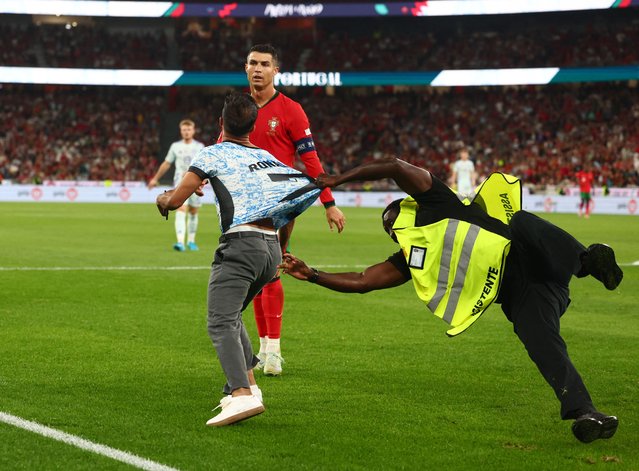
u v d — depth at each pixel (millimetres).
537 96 51594
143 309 9844
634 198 38344
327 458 4598
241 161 5336
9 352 7309
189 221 17453
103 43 52719
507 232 5090
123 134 52031
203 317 9359
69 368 6723
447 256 5074
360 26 55688
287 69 53219
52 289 11320
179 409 5562
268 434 5047
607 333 8836
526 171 46594
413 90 55625
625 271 14734
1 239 19266
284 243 6965
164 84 49719
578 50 49875
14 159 49656
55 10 47906
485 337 8438
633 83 50156
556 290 5121
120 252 16672
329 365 7109
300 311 9984
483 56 51531
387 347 7898
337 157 51156
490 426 5305
